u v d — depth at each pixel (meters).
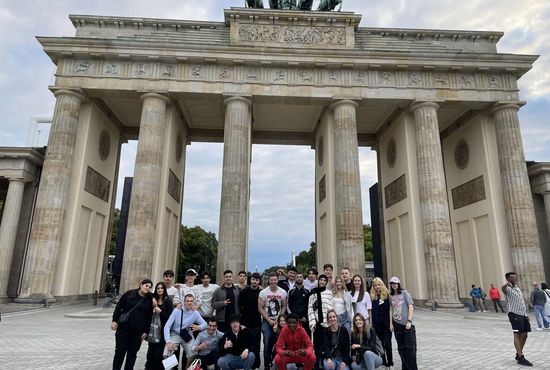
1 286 44.66
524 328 16.19
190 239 125.00
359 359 13.55
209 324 13.96
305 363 12.99
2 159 48.84
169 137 48.03
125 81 45.91
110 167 55.50
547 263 50.22
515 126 47.16
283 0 54.22
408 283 47.97
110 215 55.38
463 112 53.53
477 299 41.88
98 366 15.09
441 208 43.84
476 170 51.09
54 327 25.88
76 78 45.50
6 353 17.33
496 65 47.75
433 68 47.88
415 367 13.52
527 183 45.44
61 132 43.66
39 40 44.78
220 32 50.34
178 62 46.75
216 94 46.56
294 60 46.88
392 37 52.00
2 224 46.72
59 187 42.34
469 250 52.28
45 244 40.41
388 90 47.81
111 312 33.56
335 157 46.41
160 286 13.61
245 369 13.45
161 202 46.16
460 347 19.84
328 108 49.97
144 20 49.97
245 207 43.84
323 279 14.68
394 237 53.62
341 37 49.59
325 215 51.31
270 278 15.53
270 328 15.24
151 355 13.30
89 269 49.22
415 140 48.16
